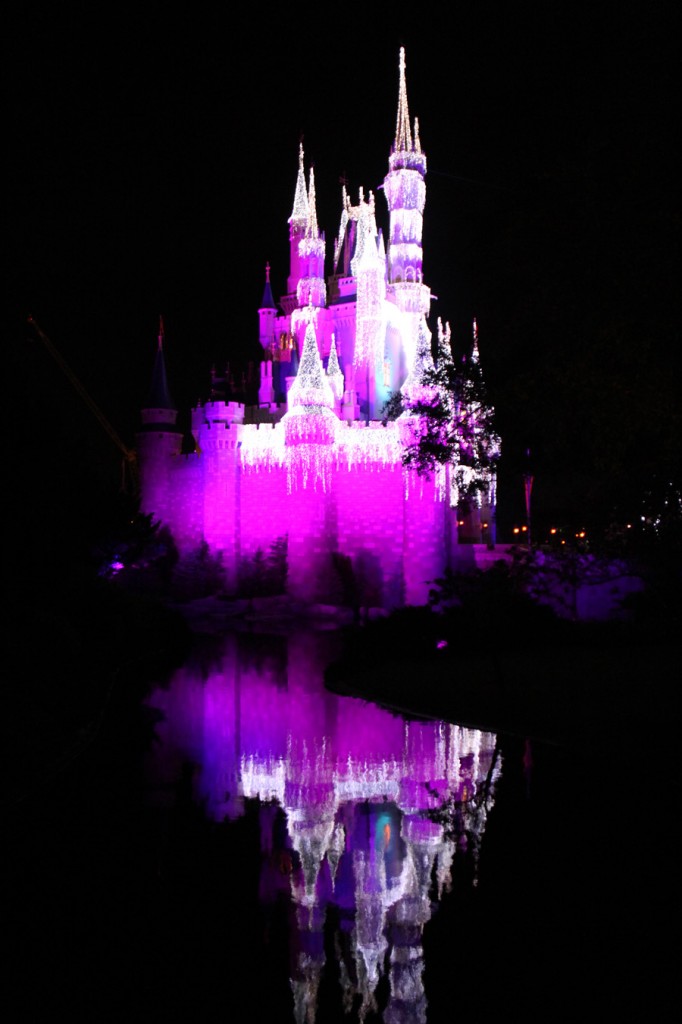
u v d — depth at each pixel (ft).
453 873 34.19
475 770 53.11
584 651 114.62
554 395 71.92
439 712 76.02
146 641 139.85
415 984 25.04
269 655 142.51
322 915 30.12
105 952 27.48
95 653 107.76
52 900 31.71
